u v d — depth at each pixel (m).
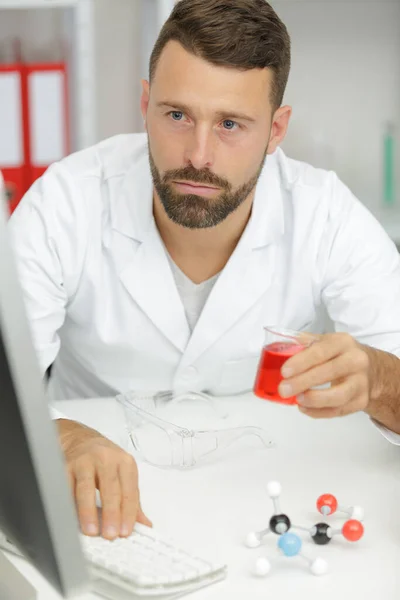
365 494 1.62
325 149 3.72
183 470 1.71
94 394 2.37
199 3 1.78
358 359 1.60
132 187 2.13
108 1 3.73
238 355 2.21
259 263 2.16
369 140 3.76
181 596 1.27
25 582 1.20
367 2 3.65
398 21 3.66
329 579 1.33
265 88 1.85
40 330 2.04
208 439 1.79
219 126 1.83
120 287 2.12
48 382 2.49
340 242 2.18
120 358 2.21
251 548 1.42
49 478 0.83
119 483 1.47
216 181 1.84
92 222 2.11
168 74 1.79
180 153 1.83
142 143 2.24
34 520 0.88
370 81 3.71
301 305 2.22
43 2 3.41
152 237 2.11
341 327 2.18
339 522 1.51
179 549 1.36
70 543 0.87
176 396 2.03
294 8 3.66
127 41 3.79
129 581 1.27
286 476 1.69
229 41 1.75
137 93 3.86
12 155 3.54
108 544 1.37
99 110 3.86
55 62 3.51
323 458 1.78
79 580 0.89
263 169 2.21
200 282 2.15
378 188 3.79
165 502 1.58
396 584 1.31
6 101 3.50
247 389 2.19
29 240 2.04
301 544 1.39
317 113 3.75
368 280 2.14
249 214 2.15
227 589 1.30
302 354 1.56
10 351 0.79
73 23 3.68
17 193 3.57
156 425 1.80
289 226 2.20
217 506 1.57
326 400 1.60
